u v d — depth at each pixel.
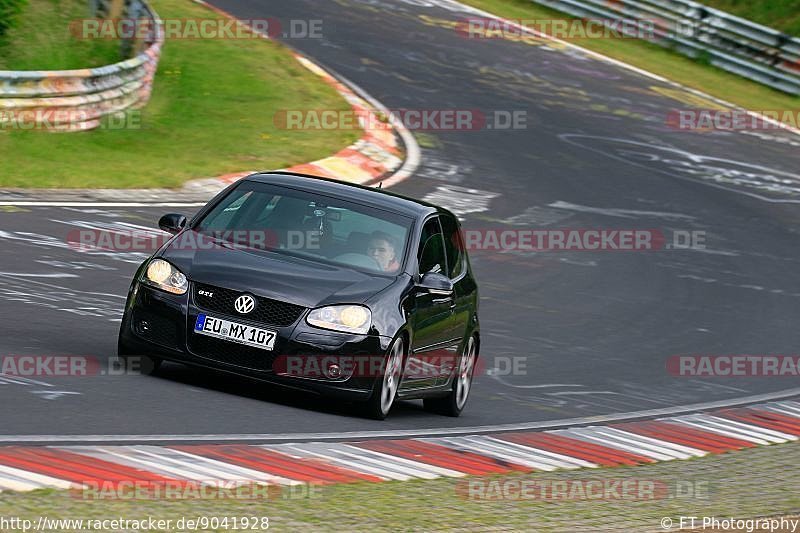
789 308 60.69
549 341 47.88
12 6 84.25
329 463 25.66
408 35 113.75
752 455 32.97
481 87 101.69
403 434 30.02
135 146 71.19
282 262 31.56
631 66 117.19
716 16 123.19
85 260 47.62
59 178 61.56
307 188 34.31
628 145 93.50
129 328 30.89
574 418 36.25
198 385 31.64
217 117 80.94
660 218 76.12
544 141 90.25
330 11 117.00
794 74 118.38
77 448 23.78
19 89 68.38
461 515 22.67
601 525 23.11
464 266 36.84
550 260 62.62
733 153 96.75
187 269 30.81
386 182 73.25
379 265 32.41
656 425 36.19
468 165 80.75
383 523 21.42
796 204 86.00
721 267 67.25
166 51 93.44
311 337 30.00
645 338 50.94
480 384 39.97
